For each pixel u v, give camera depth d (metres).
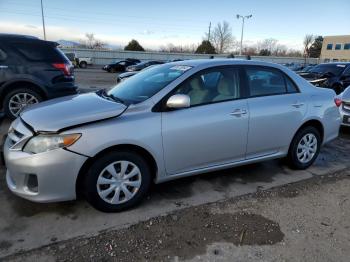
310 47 86.38
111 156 3.02
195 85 3.51
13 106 6.42
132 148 3.14
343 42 70.00
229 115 3.62
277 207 3.44
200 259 2.56
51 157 2.80
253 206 3.43
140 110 3.18
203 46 69.75
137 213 3.20
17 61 6.25
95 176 2.99
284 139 4.18
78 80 19.97
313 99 4.40
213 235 2.88
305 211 3.38
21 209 3.19
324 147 5.82
